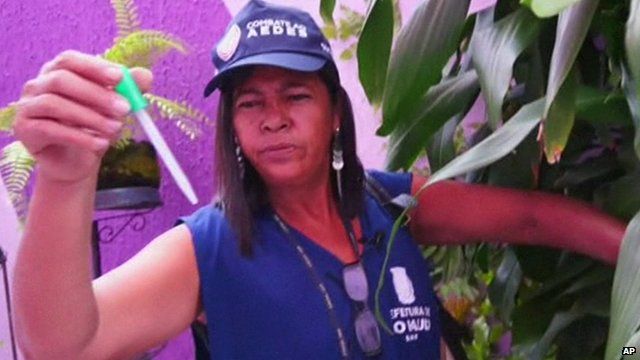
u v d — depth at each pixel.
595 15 0.73
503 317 1.05
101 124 0.53
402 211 0.89
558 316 0.88
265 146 0.80
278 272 0.80
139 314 0.72
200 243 0.79
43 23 1.54
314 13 1.44
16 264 0.59
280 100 0.80
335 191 0.88
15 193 1.23
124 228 1.52
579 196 0.93
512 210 0.89
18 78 1.55
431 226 0.93
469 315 1.24
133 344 0.72
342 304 0.80
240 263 0.79
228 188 0.82
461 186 0.92
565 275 0.90
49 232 0.57
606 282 0.86
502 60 0.75
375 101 0.86
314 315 0.79
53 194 0.57
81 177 0.56
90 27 1.52
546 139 0.67
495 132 0.75
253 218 0.82
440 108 0.91
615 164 0.87
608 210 0.84
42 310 0.59
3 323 1.56
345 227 0.86
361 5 1.41
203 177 1.48
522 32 0.75
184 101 1.49
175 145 1.48
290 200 0.84
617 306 0.60
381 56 0.84
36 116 0.52
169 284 0.76
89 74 0.53
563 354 0.92
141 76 0.56
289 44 0.79
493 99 0.74
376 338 0.80
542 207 0.88
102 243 1.52
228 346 0.78
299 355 0.78
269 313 0.79
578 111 0.75
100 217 1.49
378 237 0.86
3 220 1.53
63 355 0.62
